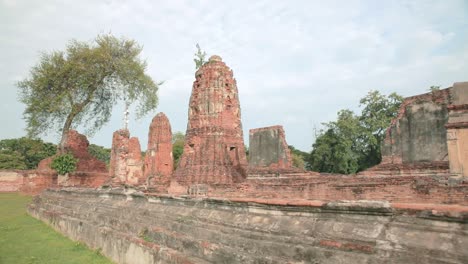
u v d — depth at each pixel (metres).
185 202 9.01
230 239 6.68
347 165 41.34
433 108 19.38
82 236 12.45
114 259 9.84
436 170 17.31
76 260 9.95
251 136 29.62
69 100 29.22
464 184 12.85
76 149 34.62
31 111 29.12
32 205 21.73
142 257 8.49
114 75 31.56
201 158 16.14
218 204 7.82
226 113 16.91
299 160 50.22
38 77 29.00
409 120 20.38
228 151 16.48
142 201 11.16
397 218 4.59
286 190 15.49
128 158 27.11
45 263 9.66
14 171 51.06
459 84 14.77
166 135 21.38
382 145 21.58
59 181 29.55
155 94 32.50
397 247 4.32
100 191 14.62
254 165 28.81
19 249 11.48
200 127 16.67
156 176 20.14
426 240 4.14
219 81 16.98
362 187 14.67
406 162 20.14
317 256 5.07
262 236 6.14
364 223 4.90
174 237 7.99
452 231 4.02
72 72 29.02
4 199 31.98
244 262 6.00
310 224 5.57
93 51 29.48
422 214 4.32
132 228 10.00
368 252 4.55
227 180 15.84
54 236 14.02
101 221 12.24
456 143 14.34
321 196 16.05
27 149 64.06
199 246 7.16
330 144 42.94
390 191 13.84
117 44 31.70
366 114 42.69
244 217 6.90
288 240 5.65
